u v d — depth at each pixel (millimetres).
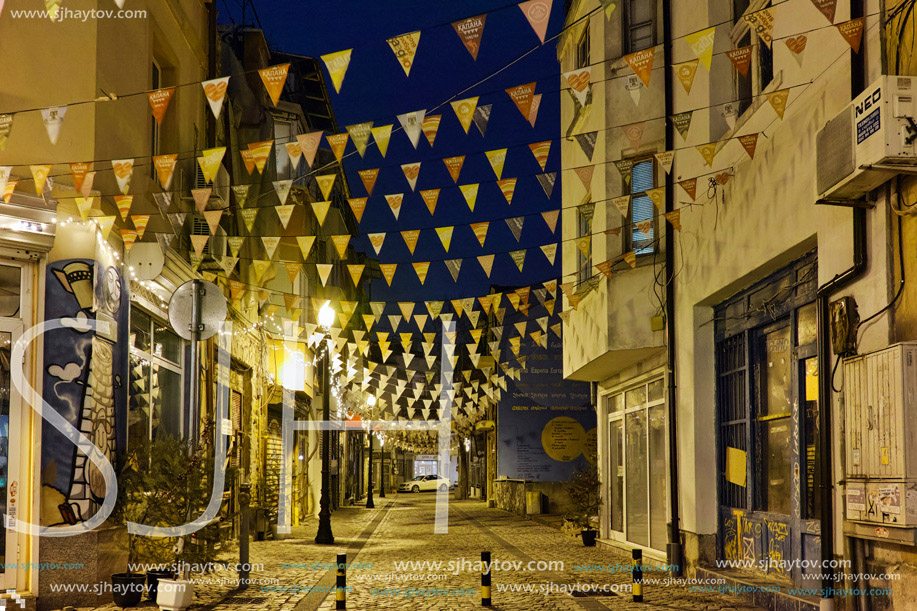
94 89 10141
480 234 9422
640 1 13812
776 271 9398
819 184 6926
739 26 10695
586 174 8008
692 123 11891
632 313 13531
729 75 11164
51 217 9445
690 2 12039
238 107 20344
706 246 11109
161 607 8617
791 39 6344
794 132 8336
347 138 7051
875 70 6672
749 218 9555
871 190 6703
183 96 14000
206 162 7852
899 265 6402
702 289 11250
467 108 6754
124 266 10797
